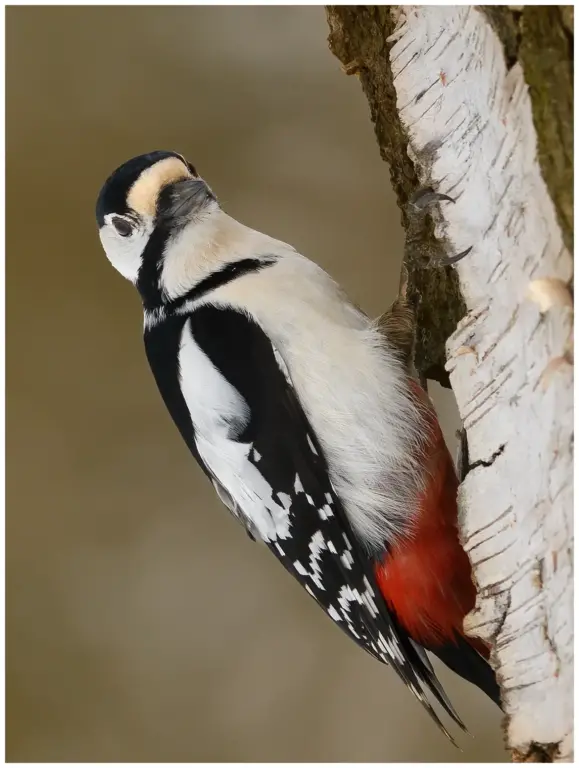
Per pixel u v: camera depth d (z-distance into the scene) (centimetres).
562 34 350
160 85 775
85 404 786
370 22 478
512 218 372
